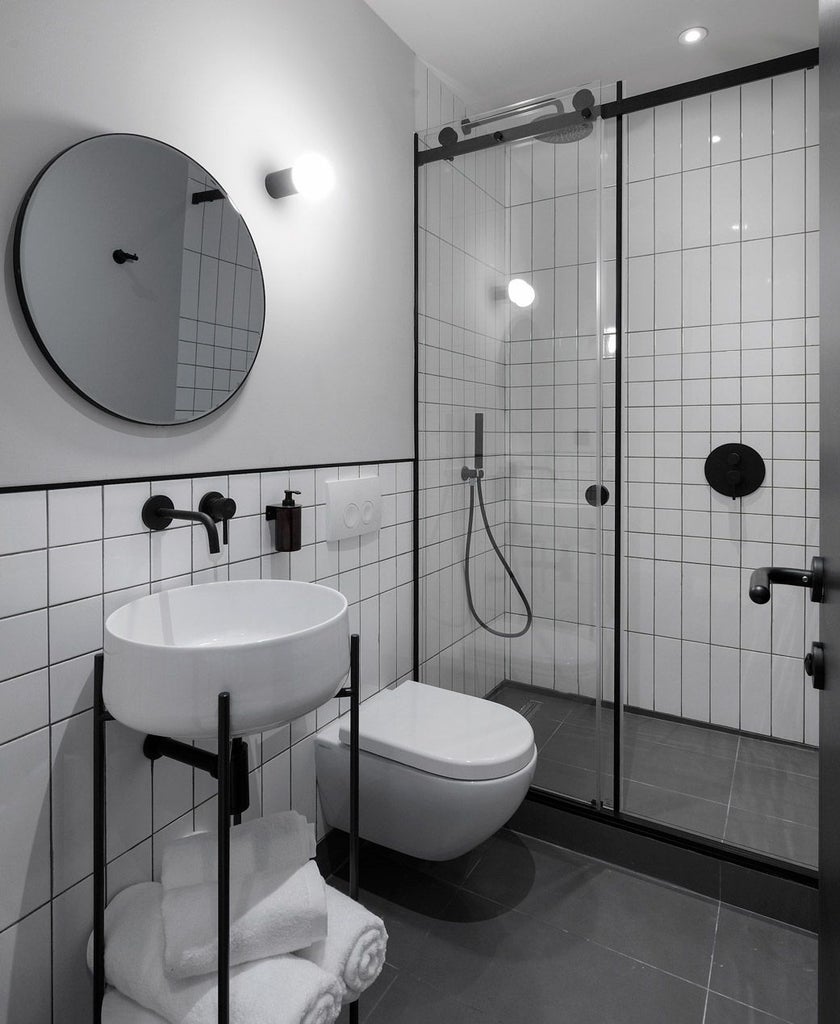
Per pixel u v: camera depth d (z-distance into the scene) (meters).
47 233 1.11
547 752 2.08
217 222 1.43
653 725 2.61
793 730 2.42
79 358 1.17
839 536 0.52
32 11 1.10
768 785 2.15
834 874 0.54
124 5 1.25
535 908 1.75
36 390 1.12
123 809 1.29
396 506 2.15
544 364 2.04
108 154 1.21
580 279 1.96
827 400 0.59
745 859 1.75
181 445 1.39
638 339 2.60
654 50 2.15
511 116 2.03
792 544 2.38
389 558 2.13
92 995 1.24
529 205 2.02
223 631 1.43
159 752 1.29
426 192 2.19
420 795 1.60
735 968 1.54
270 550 1.63
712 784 2.16
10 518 1.08
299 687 1.08
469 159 2.11
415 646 2.29
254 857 1.24
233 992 1.07
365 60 1.93
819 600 0.71
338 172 1.83
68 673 1.18
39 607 1.13
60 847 1.18
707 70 2.27
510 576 2.13
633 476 2.65
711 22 2.01
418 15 1.97
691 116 2.43
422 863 1.93
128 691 1.03
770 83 2.29
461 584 2.21
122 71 1.25
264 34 1.57
